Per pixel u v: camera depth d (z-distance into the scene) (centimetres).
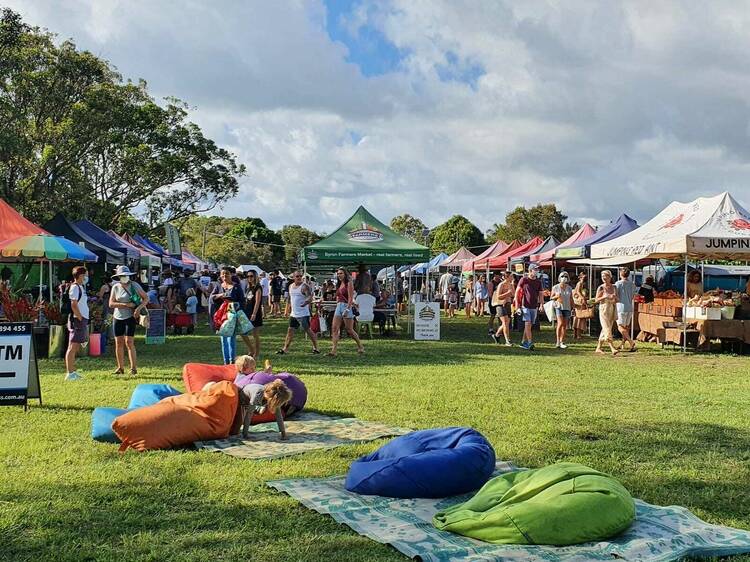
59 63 3400
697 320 1709
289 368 1270
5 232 1747
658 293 2077
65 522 468
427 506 507
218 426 711
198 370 900
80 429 753
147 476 575
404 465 526
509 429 766
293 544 431
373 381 1117
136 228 4809
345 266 2588
